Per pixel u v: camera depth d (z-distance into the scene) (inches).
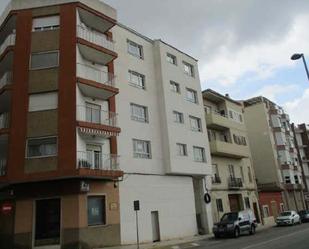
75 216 818.2
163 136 1161.4
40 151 847.1
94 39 996.6
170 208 1104.2
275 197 1876.2
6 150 934.4
